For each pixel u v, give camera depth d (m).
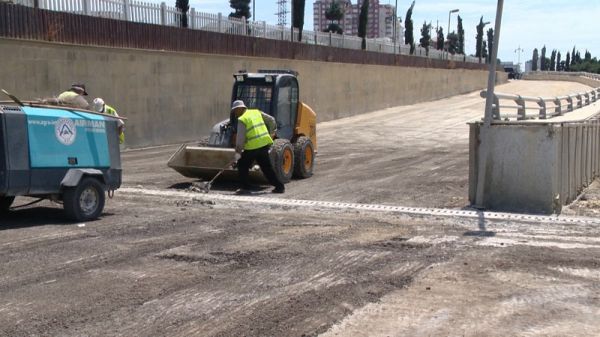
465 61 69.38
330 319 5.49
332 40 42.09
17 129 8.84
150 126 24.31
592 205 11.87
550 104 44.88
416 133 31.66
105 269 6.94
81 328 5.20
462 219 10.16
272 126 13.61
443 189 13.74
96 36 21.55
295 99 15.30
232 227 9.35
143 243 8.18
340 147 24.70
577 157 12.82
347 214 10.60
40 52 19.38
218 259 7.45
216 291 6.23
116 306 5.74
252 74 14.69
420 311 5.72
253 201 11.81
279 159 12.89
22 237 8.43
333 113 40.78
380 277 6.77
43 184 9.15
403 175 16.20
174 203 11.50
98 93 21.78
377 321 5.46
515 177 10.98
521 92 63.78
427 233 9.05
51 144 9.25
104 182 10.07
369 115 43.81
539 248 8.09
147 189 13.26
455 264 7.31
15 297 5.96
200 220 9.88
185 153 13.82
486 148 11.11
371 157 20.88
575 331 5.25
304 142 15.06
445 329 5.29
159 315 5.53
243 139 12.57
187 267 7.09
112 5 22.62
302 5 42.50
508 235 8.94
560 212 11.02
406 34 65.00
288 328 5.27
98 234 8.69
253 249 7.94
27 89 18.97
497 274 6.91
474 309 5.79
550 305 5.91
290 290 6.29
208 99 27.81
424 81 56.56
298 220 10.02
